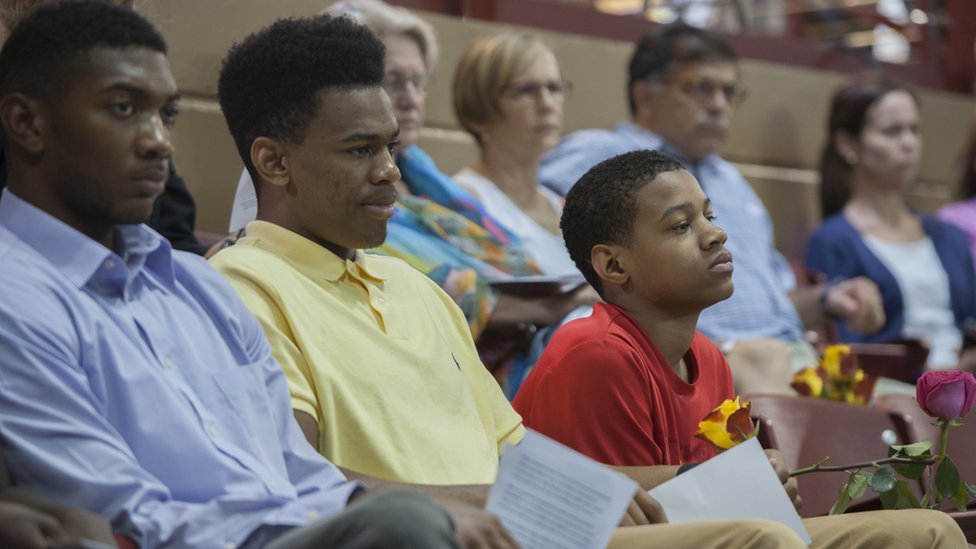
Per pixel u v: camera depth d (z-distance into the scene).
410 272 5.51
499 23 11.55
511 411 5.57
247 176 5.98
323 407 4.79
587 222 5.98
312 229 5.15
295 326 4.86
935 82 15.20
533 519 3.94
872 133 11.87
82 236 4.17
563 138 11.20
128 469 3.92
